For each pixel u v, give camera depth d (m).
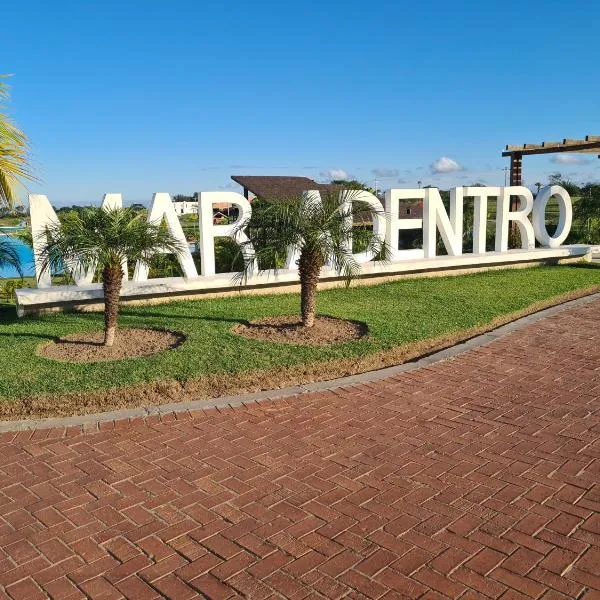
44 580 3.21
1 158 7.70
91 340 8.25
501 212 15.88
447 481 4.23
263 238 8.57
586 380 6.46
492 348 7.84
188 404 5.80
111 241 7.50
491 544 3.45
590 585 3.07
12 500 4.09
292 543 3.50
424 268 14.07
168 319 9.49
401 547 3.44
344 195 8.82
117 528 3.71
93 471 4.49
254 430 5.21
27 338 8.26
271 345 7.66
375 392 6.16
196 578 3.20
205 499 4.04
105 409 5.75
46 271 10.57
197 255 16.45
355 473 4.38
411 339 7.90
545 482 4.18
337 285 12.94
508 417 5.43
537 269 15.91
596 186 23.06
